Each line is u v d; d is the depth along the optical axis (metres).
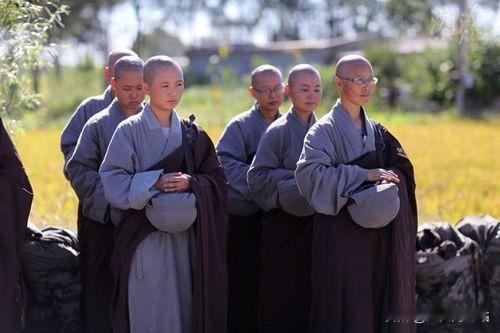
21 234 10.17
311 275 10.72
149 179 9.78
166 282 10.10
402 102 70.75
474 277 11.91
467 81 67.38
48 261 11.40
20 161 10.21
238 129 12.81
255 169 11.91
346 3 137.12
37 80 24.38
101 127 11.33
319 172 10.24
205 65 110.38
